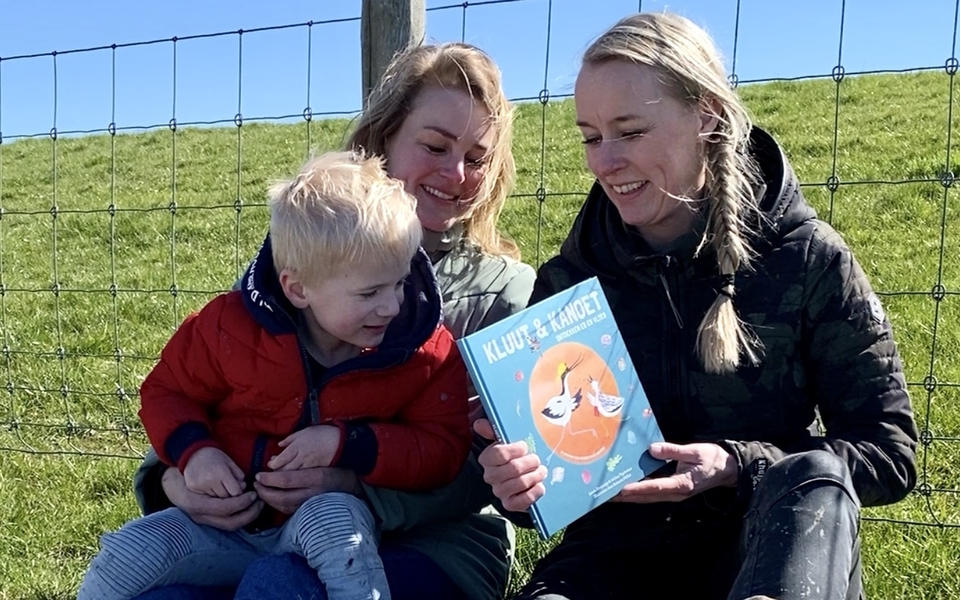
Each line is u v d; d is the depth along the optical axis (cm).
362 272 205
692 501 215
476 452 231
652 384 219
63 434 481
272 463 211
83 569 330
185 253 885
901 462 203
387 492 216
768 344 210
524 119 1242
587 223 232
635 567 215
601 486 197
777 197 213
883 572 290
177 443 214
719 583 205
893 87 1235
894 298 584
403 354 214
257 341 215
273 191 221
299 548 199
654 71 207
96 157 1416
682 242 214
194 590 206
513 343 197
